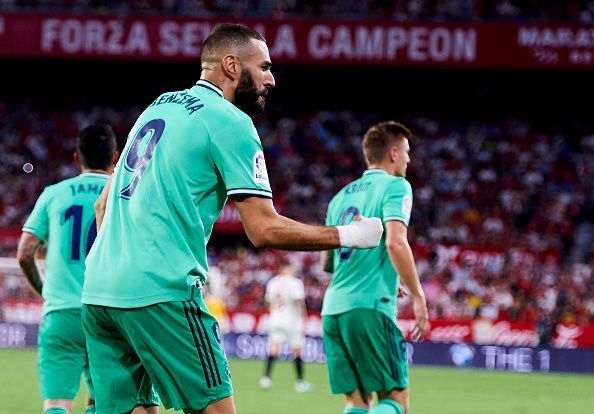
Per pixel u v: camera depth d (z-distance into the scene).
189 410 15.69
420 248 101.44
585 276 96.69
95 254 16.16
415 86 134.88
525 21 111.50
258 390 55.38
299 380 56.94
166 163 15.62
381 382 24.52
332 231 15.95
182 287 15.40
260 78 16.66
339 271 24.98
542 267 98.38
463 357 81.50
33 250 25.16
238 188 15.58
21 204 116.62
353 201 25.41
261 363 80.50
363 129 130.25
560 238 108.88
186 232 15.65
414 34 112.44
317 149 126.62
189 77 136.38
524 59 111.50
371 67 130.50
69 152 125.50
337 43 113.00
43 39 113.88
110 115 133.50
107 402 16.53
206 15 113.62
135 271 15.42
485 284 96.06
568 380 69.75
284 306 58.06
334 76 134.75
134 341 15.70
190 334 15.43
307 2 123.19
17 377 57.12
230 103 16.20
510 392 57.56
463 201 115.88
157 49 113.56
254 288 97.06
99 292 15.82
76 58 121.88
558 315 91.06
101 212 17.58
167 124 15.95
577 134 127.94
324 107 135.88
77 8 122.56
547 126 130.12
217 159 15.70
